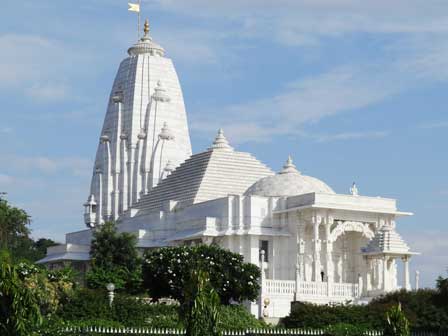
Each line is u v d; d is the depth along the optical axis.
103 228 131.62
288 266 130.75
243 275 102.50
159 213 148.88
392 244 119.06
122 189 190.00
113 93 196.00
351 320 86.06
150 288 104.12
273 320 105.00
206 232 132.62
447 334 86.56
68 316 81.69
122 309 85.00
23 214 152.25
